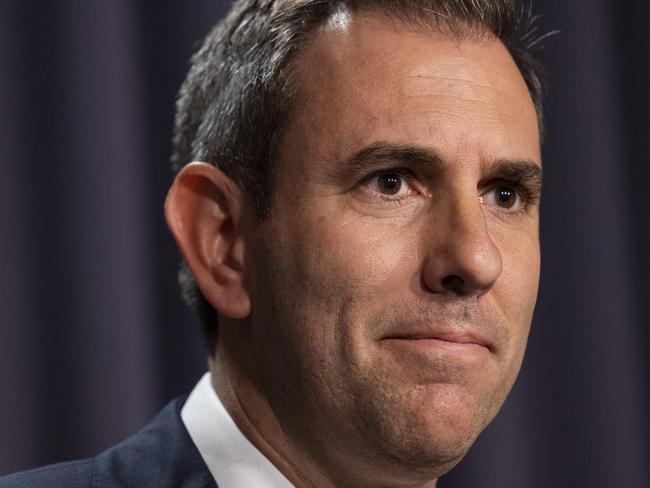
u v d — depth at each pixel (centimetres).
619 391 360
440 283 204
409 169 209
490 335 210
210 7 336
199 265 228
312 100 215
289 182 214
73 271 314
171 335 334
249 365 225
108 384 314
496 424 352
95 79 318
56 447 312
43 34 318
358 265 205
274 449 222
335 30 218
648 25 369
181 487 217
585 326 362
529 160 219
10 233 311
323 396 210
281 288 214
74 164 316
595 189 363
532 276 222
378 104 209
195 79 251
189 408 237
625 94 370
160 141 333
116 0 323
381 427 206
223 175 227
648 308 368
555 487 357
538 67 258
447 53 216
